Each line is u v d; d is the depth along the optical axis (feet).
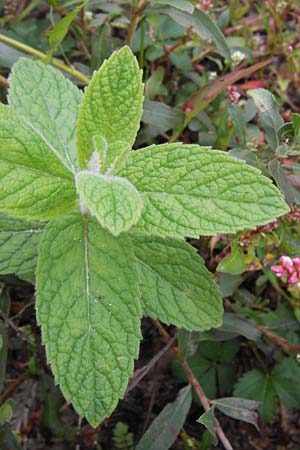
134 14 1.12
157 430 0.96
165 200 0.71
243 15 1.54
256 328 1.08
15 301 1.13
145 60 1.33
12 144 0.70
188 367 1.03
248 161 1.00
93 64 1.17
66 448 1.12
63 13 1.23
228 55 1.11
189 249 0.86
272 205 0.70
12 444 1.01
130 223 0.65
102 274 0.75
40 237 0.85
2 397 1.08
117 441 1.12
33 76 0.83
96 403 0.75
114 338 0.75
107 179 0.69
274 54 1.43
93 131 0.73
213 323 0.87
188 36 1.29
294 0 1.35
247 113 1.15
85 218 0.77
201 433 1.15
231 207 0.70
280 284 1.19
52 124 0.81
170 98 1.34
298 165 0.98
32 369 1.10
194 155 0.72
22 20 1.40
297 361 1.12
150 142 1.26
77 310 0.74
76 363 0.74
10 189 0.69
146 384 1.18
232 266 0.98
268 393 1.11
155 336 1.20
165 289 0.87
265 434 1.16
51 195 0.72
